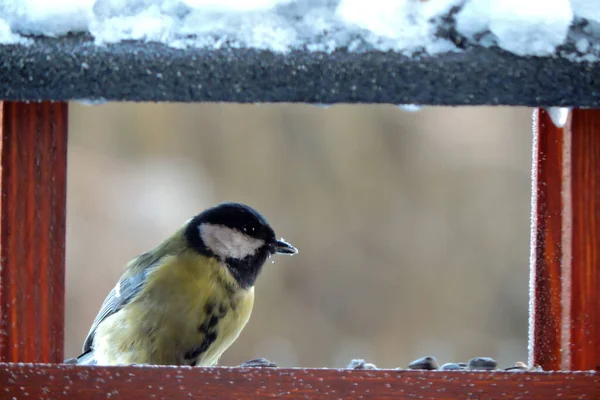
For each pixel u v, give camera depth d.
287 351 16.09
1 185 5.71
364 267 16.75
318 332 16.28
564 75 5.17
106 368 5.38
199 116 17.62
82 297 15.83
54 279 5.76
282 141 17.55
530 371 5.43
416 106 5.31
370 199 17.17
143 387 5.37
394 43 5.26
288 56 5.20
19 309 5.73
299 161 17.47
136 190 17.02
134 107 17.53
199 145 17.61
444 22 5.37
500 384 5.40
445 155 17.36
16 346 5.71
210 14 5.35
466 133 17.39
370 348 16.20
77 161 17.02
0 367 5.34
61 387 5.35
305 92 5.20
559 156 6.00
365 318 16.42
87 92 5.19
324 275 16.69
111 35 5.27
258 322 16.20
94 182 16.86
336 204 17.17
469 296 16.47
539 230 6.02
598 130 5.70
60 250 5.77
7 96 5.21
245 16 5.35
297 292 16.56
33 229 5.74
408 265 16.72
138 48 5.21
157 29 5.31
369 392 5.39
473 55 5.20
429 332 16.33
